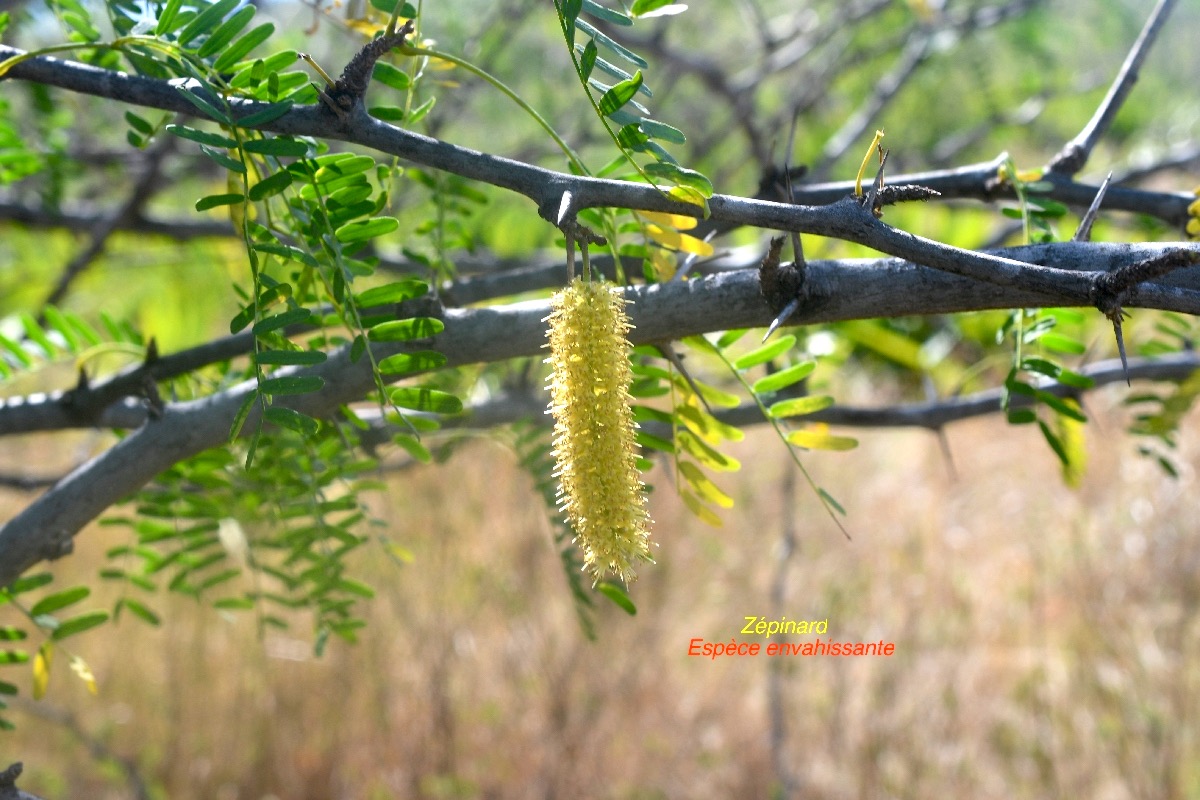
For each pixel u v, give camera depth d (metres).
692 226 1.44
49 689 5.28
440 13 3.78
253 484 1.95
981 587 5.70
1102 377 2.45
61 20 1.93
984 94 5.35
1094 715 4.76
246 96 1.36
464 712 5.05
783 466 6.73
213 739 5.04
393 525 5.38
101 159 3.76
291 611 5.41
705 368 3.00
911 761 4.61
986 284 1.28
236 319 1.34
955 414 2.55
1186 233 1.87
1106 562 5.54
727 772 4.89
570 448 1.13
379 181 1.67
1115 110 1.99
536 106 5.00
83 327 2.34
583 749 4.95
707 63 4.25
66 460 6.16
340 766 4.95
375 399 1.64
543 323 1.50
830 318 1.35
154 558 2.05
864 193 1.24
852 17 4.64
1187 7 6.20
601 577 1.14
